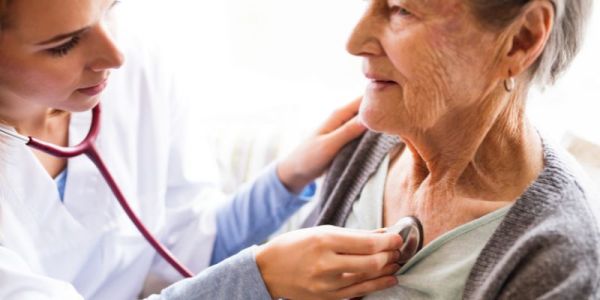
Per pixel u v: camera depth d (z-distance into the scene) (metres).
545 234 0.81
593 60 1.25
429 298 0.93
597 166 1.13
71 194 1.18
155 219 1.33
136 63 1.25
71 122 1.17
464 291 0.88
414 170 1.02
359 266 0.93
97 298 1.32
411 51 0.85
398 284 0.96
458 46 0.83
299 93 1.70
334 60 1.71
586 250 0.79
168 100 1.31
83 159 1.18
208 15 1.75
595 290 0.78
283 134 1.57
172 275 1.40
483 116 0.89
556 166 0.88
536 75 0.89
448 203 0.96
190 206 1.40
